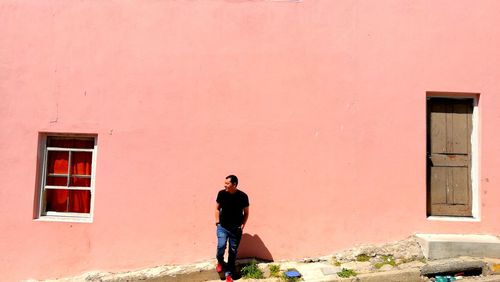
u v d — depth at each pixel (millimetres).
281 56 6504
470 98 6562
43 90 6488
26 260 6301
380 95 6434
